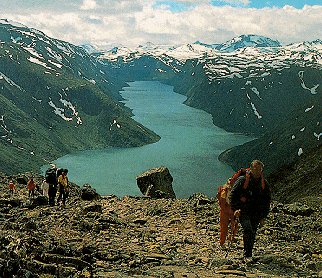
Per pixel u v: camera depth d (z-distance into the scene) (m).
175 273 8.48
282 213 17.83
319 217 17.36
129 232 14.64
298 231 15.23
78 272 7.79
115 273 8.34
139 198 24.39
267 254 10.99
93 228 14.50
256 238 13.88
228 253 11.46
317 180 43.12
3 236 8.80
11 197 23.02
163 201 22.62
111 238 13.38
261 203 9.73
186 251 11.79
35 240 9.22
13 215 16.89
